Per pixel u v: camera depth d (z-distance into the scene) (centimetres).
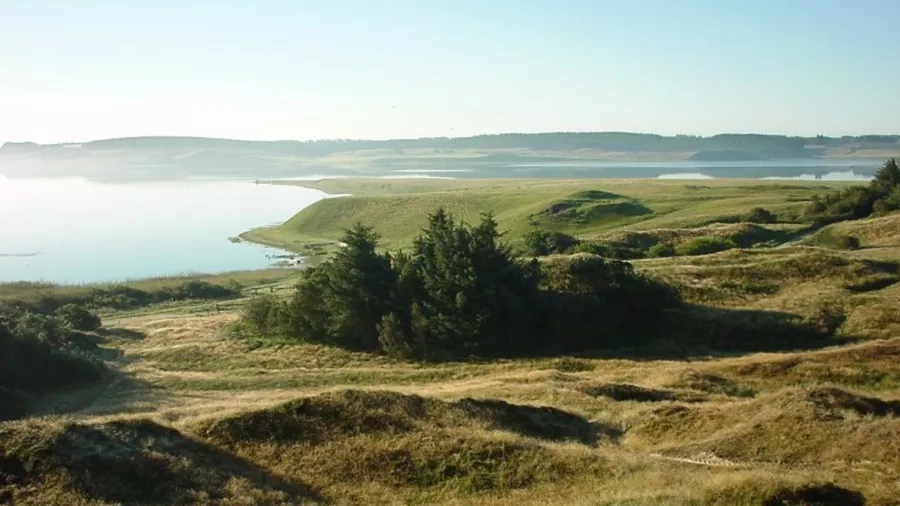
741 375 3150
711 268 5328
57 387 3788
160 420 2041
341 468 1855
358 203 13500
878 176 9306
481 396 2811
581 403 2630
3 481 1538
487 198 13038
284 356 4553
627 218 10494
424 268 4747
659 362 3719
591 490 1675
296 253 10681
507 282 4556
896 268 5128
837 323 4038
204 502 1577
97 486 1564
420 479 1817
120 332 5484
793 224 8769
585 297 4497
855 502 1420
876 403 2120
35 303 6781
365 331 4659
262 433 2002
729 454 1866
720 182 15775
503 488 1758
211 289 7931
